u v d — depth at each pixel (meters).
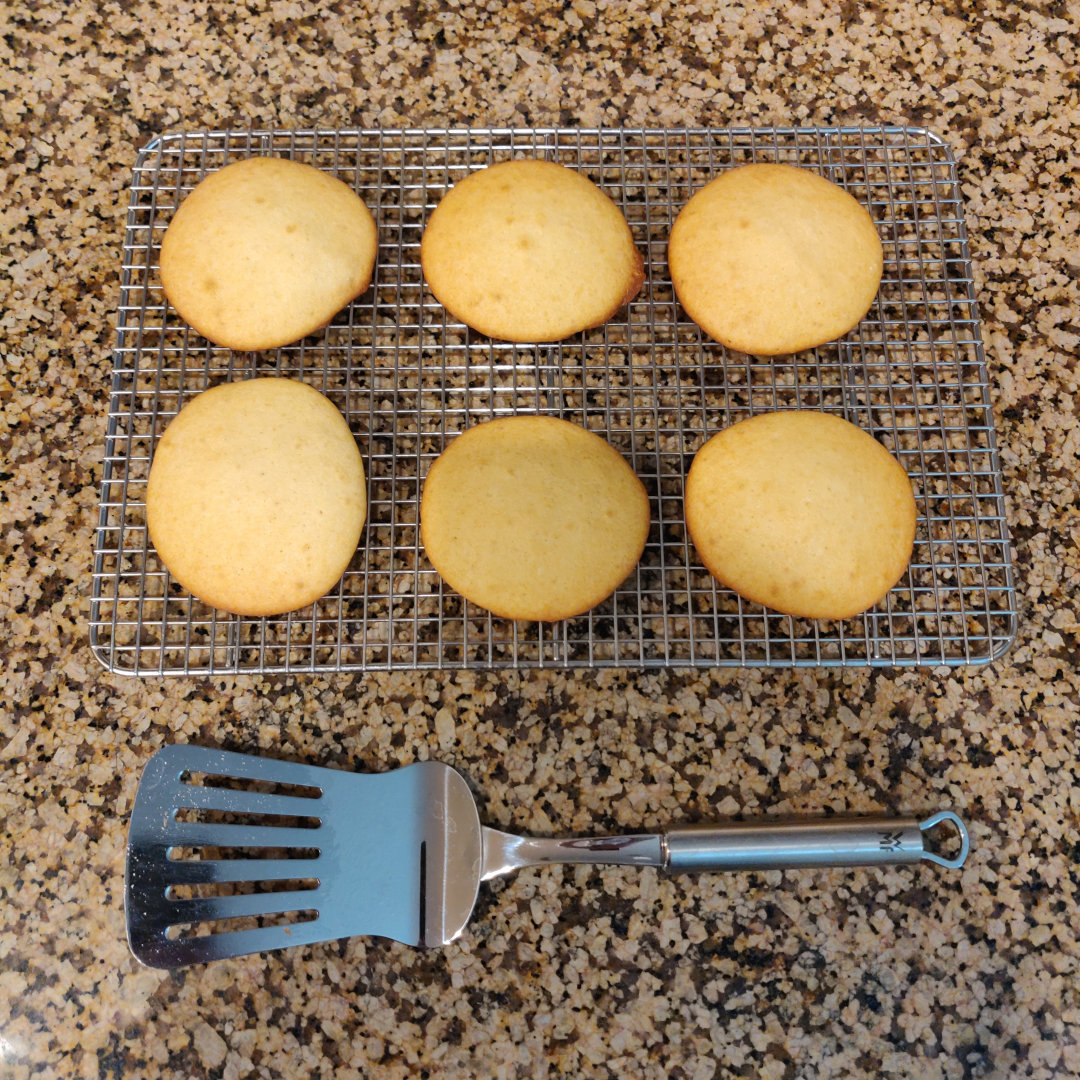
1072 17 0.86
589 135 0.82
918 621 0.72
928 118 0.83
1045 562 0.73
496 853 0.65
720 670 0.71
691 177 0.80
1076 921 0.67
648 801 0.69
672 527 0.73
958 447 0.75
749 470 0.68
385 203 0.80
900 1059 0.65
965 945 0.67
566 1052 0.65
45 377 0.77
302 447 0.68
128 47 0.84
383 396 0.75
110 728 0.70
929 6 0.85
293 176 0.73
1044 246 0.80
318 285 0.71
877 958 0.67
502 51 0.84
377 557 0.73
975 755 0.70
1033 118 0.84
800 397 0.75
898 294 0.79
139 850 0.64
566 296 0.71
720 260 0.71
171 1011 0.66
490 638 0.69
